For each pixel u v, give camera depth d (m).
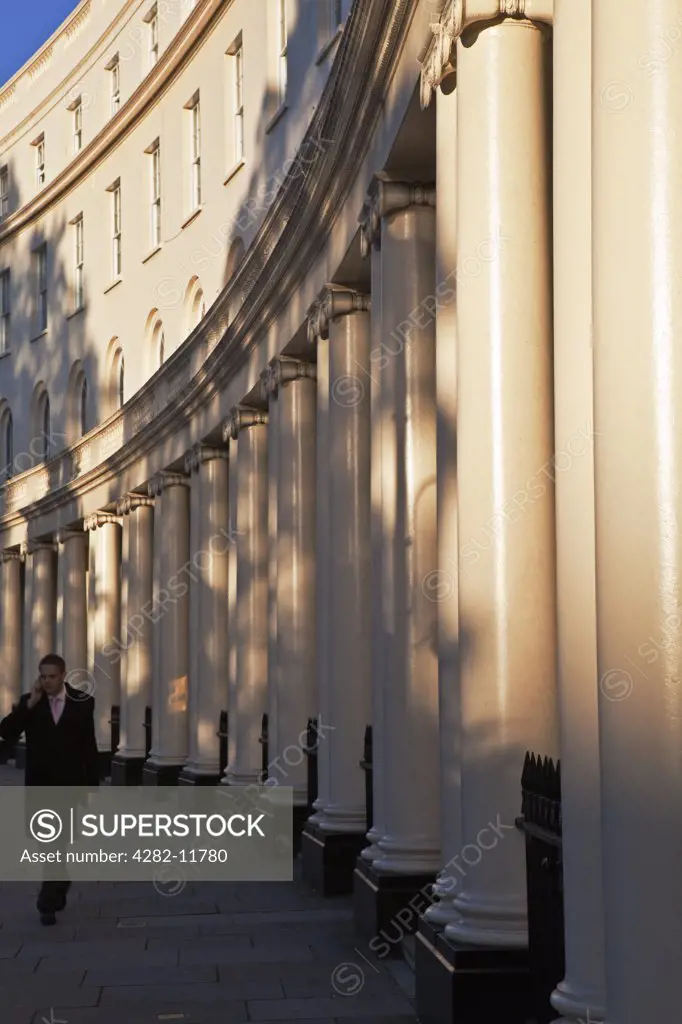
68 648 29.48
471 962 6.78
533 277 7.16
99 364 28.83
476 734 6.90
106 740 26.95
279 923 11.03
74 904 12.32
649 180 4.66
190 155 23.47
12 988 8.55
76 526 29.59
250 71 19.80
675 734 4.47
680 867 4.43
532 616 6.90
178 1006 8.00
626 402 4.64
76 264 30.92
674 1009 4.38
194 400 20.17
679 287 4.61
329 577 12.67
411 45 9.00
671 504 4.55
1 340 35.78
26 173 34.25
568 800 5.48
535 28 7.33
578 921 5.42
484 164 7.23
